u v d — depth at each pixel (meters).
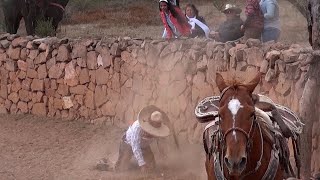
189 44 10.27
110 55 11.56
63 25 21.42
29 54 12.84
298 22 18.36
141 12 22.72
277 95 8.52
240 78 8.99
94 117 11.99
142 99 11.05
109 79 11.66
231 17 11.23
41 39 12.80
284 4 20.86
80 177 8.94
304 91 7.30
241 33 11.13
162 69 10.63
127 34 18.31
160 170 8.95
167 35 11.86
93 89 11.94
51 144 10.84
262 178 5.58
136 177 8.66
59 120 12.39
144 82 11.00
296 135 6.18
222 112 5.27
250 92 5.42
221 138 5.41
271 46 8.99
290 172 6.14
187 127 10.20
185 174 8.71
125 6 24.27
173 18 11.78
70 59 12.23
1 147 10.74
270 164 5.61
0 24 19.86
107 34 18.59
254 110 5.33
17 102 13.17
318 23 7.40
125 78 11.37
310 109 7.22
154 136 8.80
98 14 22.61
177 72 10.35
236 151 5.09
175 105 10.41
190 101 10.14
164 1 11.68
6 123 12.42
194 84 10.06
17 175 9.19
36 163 9.79
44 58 12.56
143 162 8.78
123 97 11.44
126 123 11.41
